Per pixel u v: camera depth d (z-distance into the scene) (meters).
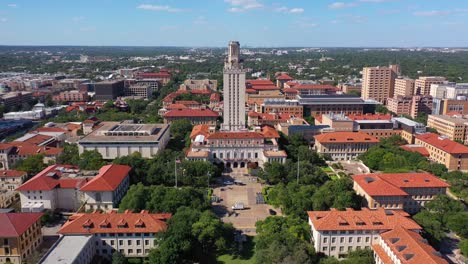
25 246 175.88
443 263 144.12
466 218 195.00
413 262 146.75
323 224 178.62
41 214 191.62
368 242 179.62
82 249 163.25
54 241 197.00
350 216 183.00
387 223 179.88
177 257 163.00
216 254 184.38
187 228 177.00
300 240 176.88
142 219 181.62
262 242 176.62
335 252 180.62
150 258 164.62
